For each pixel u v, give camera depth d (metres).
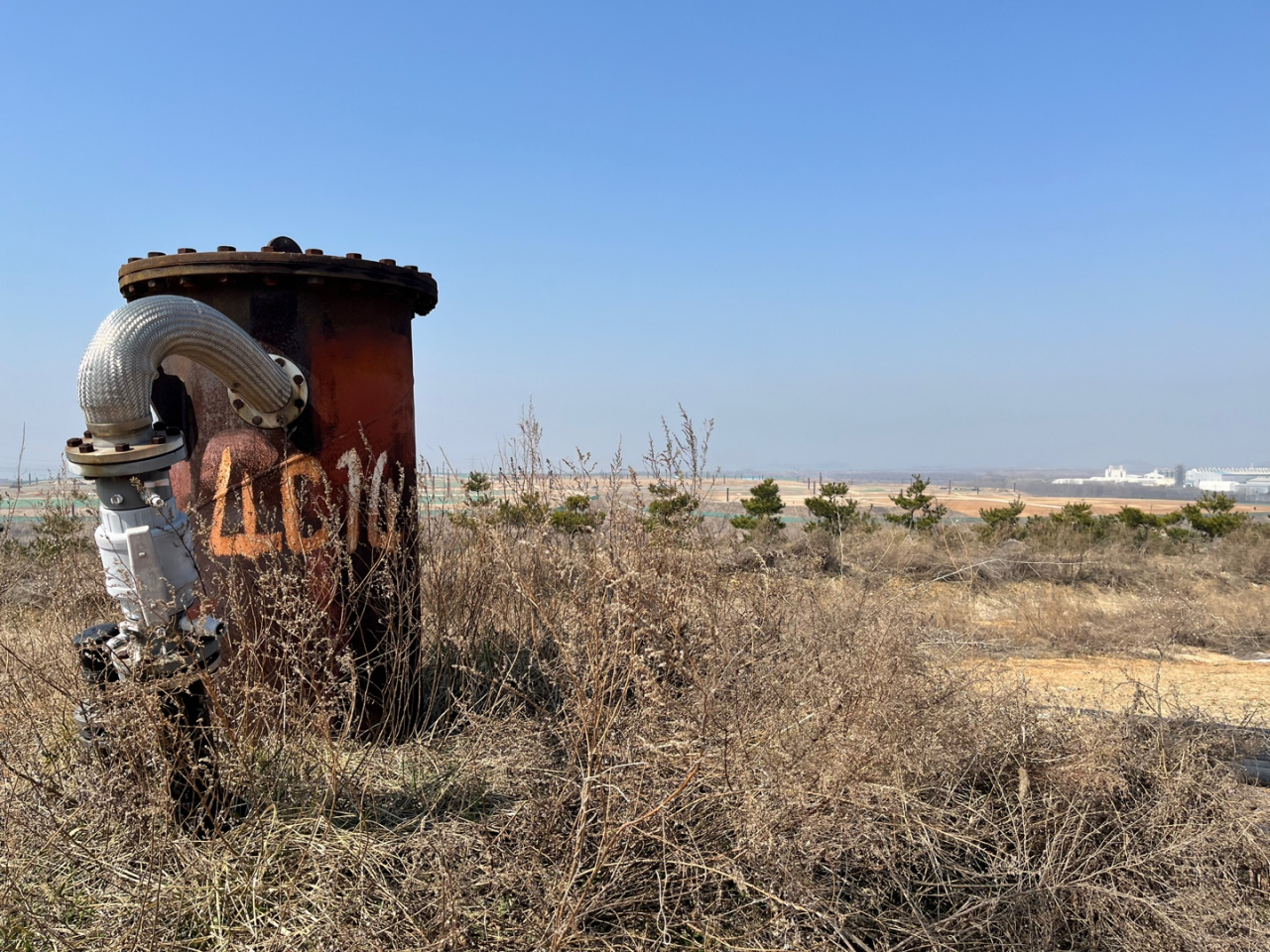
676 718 2.66
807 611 3.88
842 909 2.38
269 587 3.05
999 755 3.09
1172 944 2.43
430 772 3.02
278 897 2.26
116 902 2.23
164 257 3.14
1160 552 14.48
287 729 2.90
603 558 2.94
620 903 2.26
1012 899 2.41
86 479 2.33
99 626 2.48
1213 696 5.46
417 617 3.66
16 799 2.48
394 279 3.39
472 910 2.28
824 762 2.52
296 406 3.18
